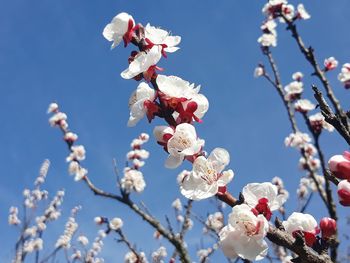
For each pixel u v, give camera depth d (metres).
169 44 0.24
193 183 0.22
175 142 0.22
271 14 0.79
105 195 0.70
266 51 0.84
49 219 1.28
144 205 0.66
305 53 0.61
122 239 0.71
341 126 0.22
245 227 0.20
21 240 1.00
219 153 0.22
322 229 0.21
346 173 0.19
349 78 0.62
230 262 0.51
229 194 0.21
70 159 0.90
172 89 0.23
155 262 0.75
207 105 0.23
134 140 1.00
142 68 0.23
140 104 0.23
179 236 0.65
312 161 0.86
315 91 0.23
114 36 0.25
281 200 0.21
